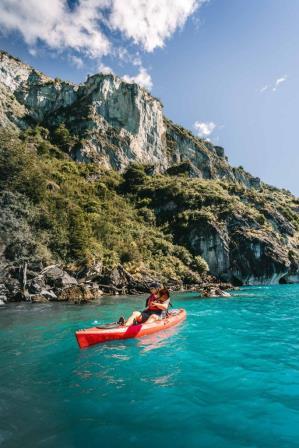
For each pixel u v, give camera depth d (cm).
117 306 1841
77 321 1295
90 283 2745
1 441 415
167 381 619
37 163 4597
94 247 3406
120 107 7906
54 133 7100
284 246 5347
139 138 7875
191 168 7688
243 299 2205
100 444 410
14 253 2683
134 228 4556
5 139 4309
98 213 4488
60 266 2823
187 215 5072
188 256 4353
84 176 5972
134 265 3450
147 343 895
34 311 1611
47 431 441
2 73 7788
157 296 1100
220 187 6569
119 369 687
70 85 8162
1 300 2031
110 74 7994
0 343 922
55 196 3909
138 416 484
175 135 9188
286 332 1055
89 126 7288
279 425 461
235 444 413
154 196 5828
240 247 4744
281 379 631
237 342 913
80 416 483
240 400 540
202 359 755
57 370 683
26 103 7769
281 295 2570
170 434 436
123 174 6862
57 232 3300
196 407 514
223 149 10856
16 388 588
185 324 1189
